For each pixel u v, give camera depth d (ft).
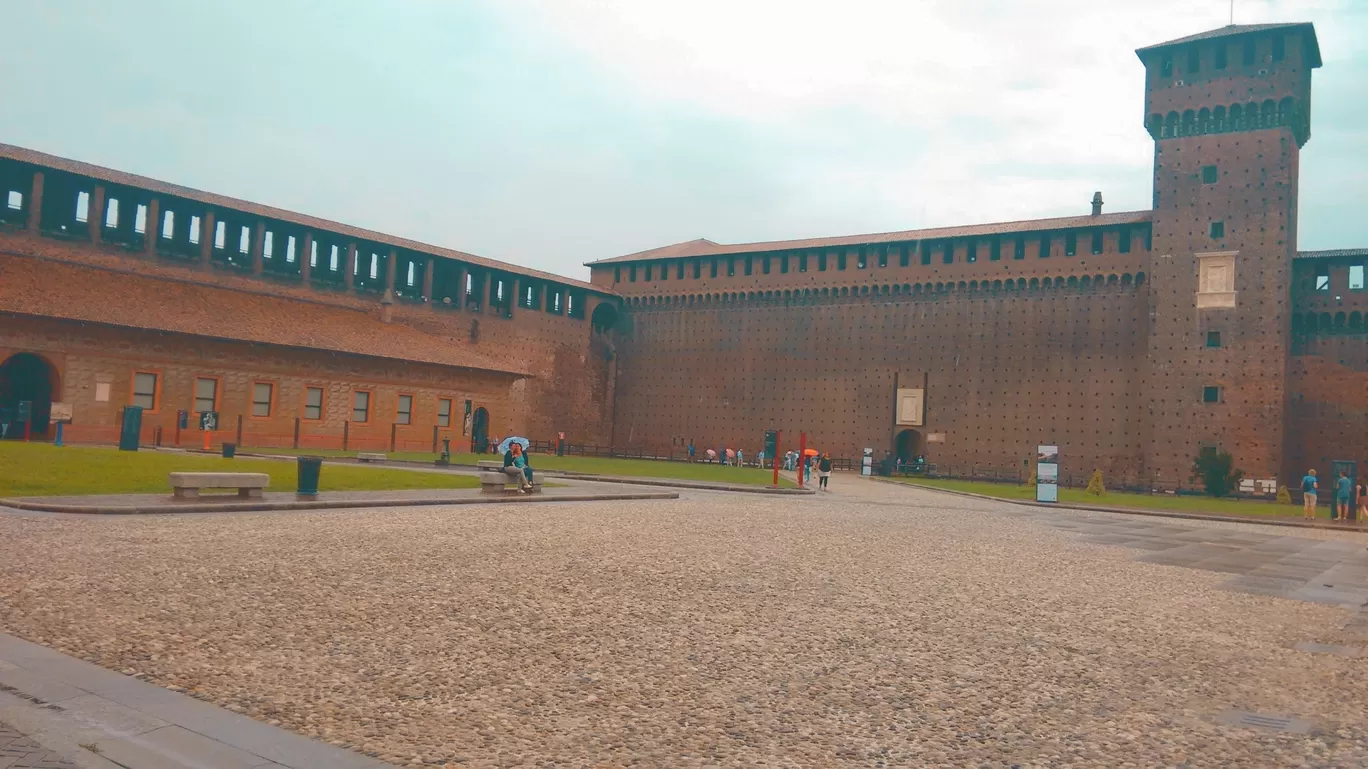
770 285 240.73
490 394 205.16
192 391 154.92
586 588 37.40
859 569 47.55
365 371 179.52
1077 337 200.34
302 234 194.49
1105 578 48.93
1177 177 189.06
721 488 122.93
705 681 24.30
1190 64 189.16
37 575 33.91
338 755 17.57
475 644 26.99
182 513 59.11
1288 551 70.54
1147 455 186.91
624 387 263.08
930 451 214.28
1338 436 179.73
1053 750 19.85
